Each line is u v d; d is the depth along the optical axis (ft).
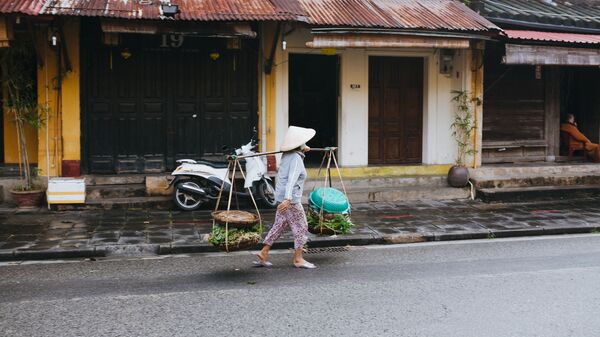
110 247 29.09
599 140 51.37
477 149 45.98
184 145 41.78
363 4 43.24
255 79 42.37
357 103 44.62
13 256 27.91
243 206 39.88
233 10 37.09
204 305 21.30
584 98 52.42
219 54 41.73
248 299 21.99
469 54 45.09
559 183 46.14
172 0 37.63
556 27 46.39
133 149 41.04
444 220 36.42
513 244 31.81
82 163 40.24
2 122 41.70
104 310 20.75
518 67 48.96
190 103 41.70
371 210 39.32
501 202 42.73
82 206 37.55
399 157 46.93
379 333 18.65
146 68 40.88
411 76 46.85
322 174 43.32
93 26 39.42
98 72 40.14
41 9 33.55
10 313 20.40
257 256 28.89
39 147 39.22
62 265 27.12
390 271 26.08
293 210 26.35
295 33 42.34
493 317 20.08
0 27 33.86
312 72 49.01
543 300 21.86
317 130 49.44
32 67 39.47
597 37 45.24
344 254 29.50
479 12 45.21
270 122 42.34
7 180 39.34
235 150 40.04
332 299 22.00
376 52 44.88
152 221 34.96
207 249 29.89
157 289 23.27
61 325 19.31
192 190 37.52
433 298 22.12
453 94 46.37
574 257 28.60
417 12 42.88
